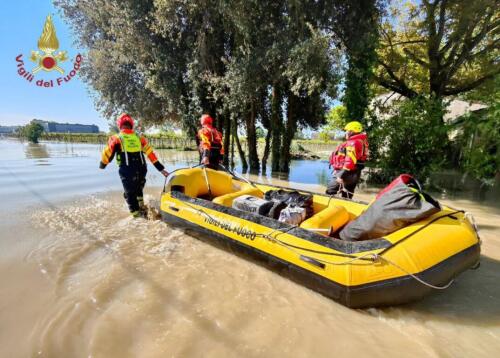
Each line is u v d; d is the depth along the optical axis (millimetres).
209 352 2238
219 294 2973
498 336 2424
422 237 2699
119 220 5188
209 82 11148
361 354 2234
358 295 2596
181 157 17234
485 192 8234
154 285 3119
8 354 2205
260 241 3293
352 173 4930
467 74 14445
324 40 7965
